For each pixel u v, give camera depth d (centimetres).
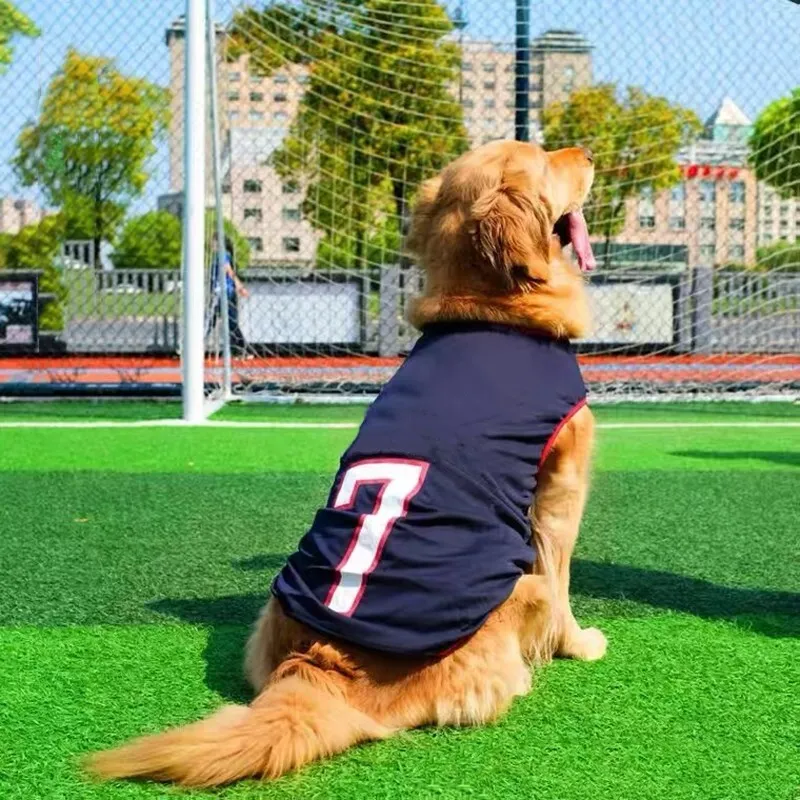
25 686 241
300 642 214
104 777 187
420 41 1180
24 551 380
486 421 232
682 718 221
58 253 1147
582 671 253
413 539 212
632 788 187
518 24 1061
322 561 216
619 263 1192
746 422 834
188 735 187
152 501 478
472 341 251
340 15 1162
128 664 257
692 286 1125
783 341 1126
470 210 263
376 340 1124
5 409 934
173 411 913
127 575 347
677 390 1041
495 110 1216
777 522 435
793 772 194
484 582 216
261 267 1209
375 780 189
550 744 206
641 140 1205
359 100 1222
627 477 548
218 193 913
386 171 1235
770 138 1133
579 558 371
